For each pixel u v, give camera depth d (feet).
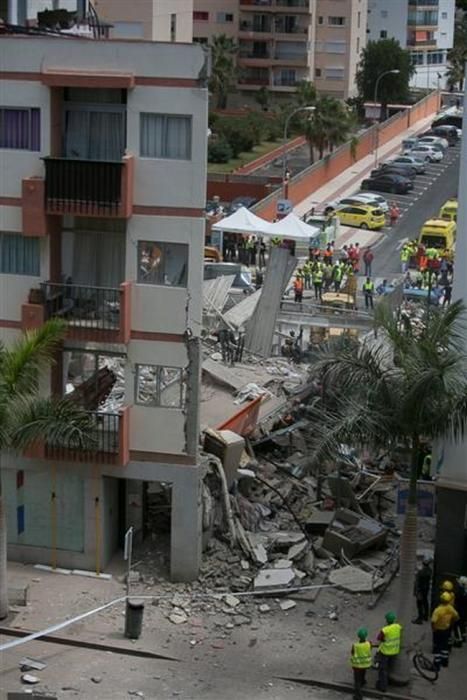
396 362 120.67
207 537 145.38
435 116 526.57
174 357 138.62
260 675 124.26
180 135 134.92
